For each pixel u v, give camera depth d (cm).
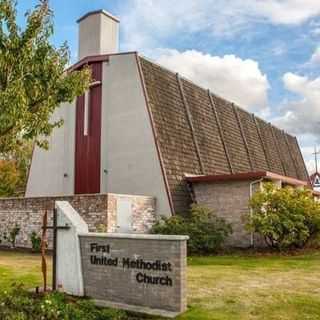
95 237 878
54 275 924
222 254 1603
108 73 2044
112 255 850
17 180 3122
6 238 2027
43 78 962
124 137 1961
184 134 2089
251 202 1648
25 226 1952
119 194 1769
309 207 1627
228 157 2417
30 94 934
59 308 760
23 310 755
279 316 717
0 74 885
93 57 2064
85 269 886
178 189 1861
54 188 2228
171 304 765
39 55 952
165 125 1972
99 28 2127
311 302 798
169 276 773
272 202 1620
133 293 814
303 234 1591
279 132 3669
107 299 847
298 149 4012
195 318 711
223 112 2667
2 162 3080
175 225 1650
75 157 2133
